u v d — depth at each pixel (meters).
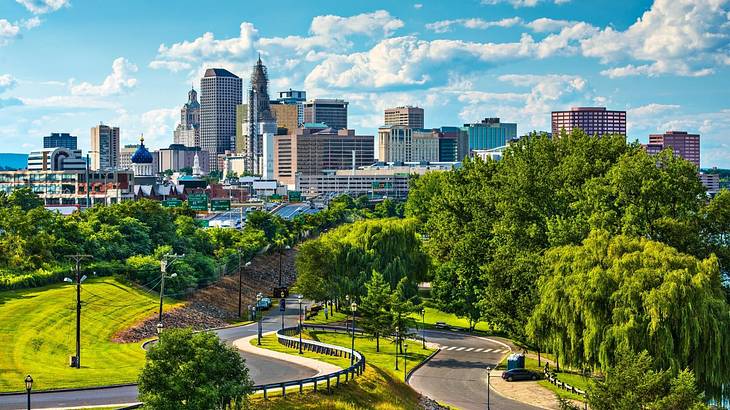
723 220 116.56
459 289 148.62
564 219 119.31
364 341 136.88
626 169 115.69
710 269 97.56
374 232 159.25
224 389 67.38
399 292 129.12
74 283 138.00
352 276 154.62
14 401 74.38
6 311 114.31
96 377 85.12
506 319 117.50
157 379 65.69
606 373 83.94
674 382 75.44
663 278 93.88
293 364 100.44
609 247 101.25
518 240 126.44
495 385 111.06
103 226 162.88
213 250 191.88
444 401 103.06
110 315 124.69
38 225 150.75
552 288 102.00
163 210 180.88
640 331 91.88
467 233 145.50
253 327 139.12
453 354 130.88
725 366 92.44
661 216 112.00
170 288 150.25
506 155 168.00
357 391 89.81
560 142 150.62
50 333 108.31
